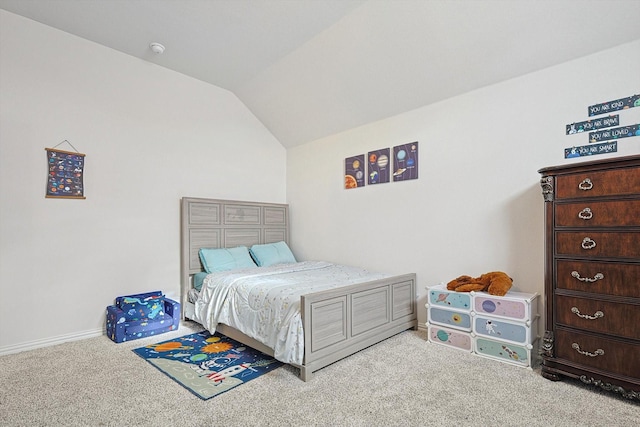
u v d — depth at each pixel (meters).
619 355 1.87
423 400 1.90
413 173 3.35
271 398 1.93
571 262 2.05
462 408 1.82
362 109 3.63
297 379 2.18
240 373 2.26
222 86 4.11
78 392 1.99
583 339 2.00
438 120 3.17
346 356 2.50
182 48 3.26
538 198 2.56
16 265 2.69
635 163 1.83
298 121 4.25
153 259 3.48
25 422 1.70
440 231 3.15
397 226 3.49
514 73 2.65
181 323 3.46
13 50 2.72
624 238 1.86
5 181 2.66
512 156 2.70
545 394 1.95
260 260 3.97
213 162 4.03
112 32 3.00
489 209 2.83
